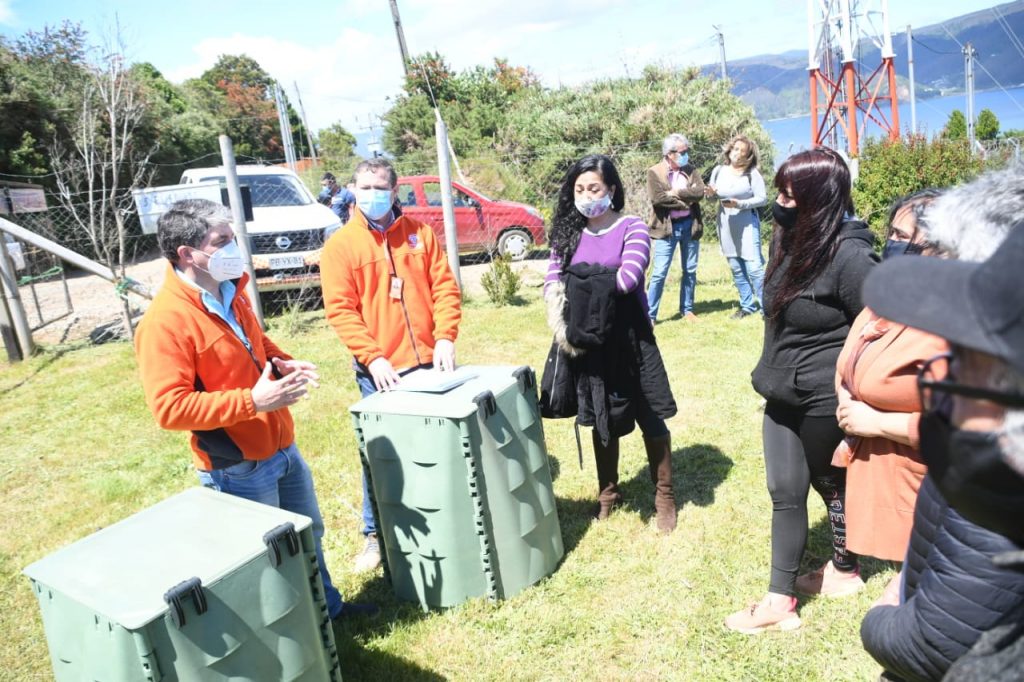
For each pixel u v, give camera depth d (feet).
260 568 6.58
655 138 48.60
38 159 52.01
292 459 8.95
